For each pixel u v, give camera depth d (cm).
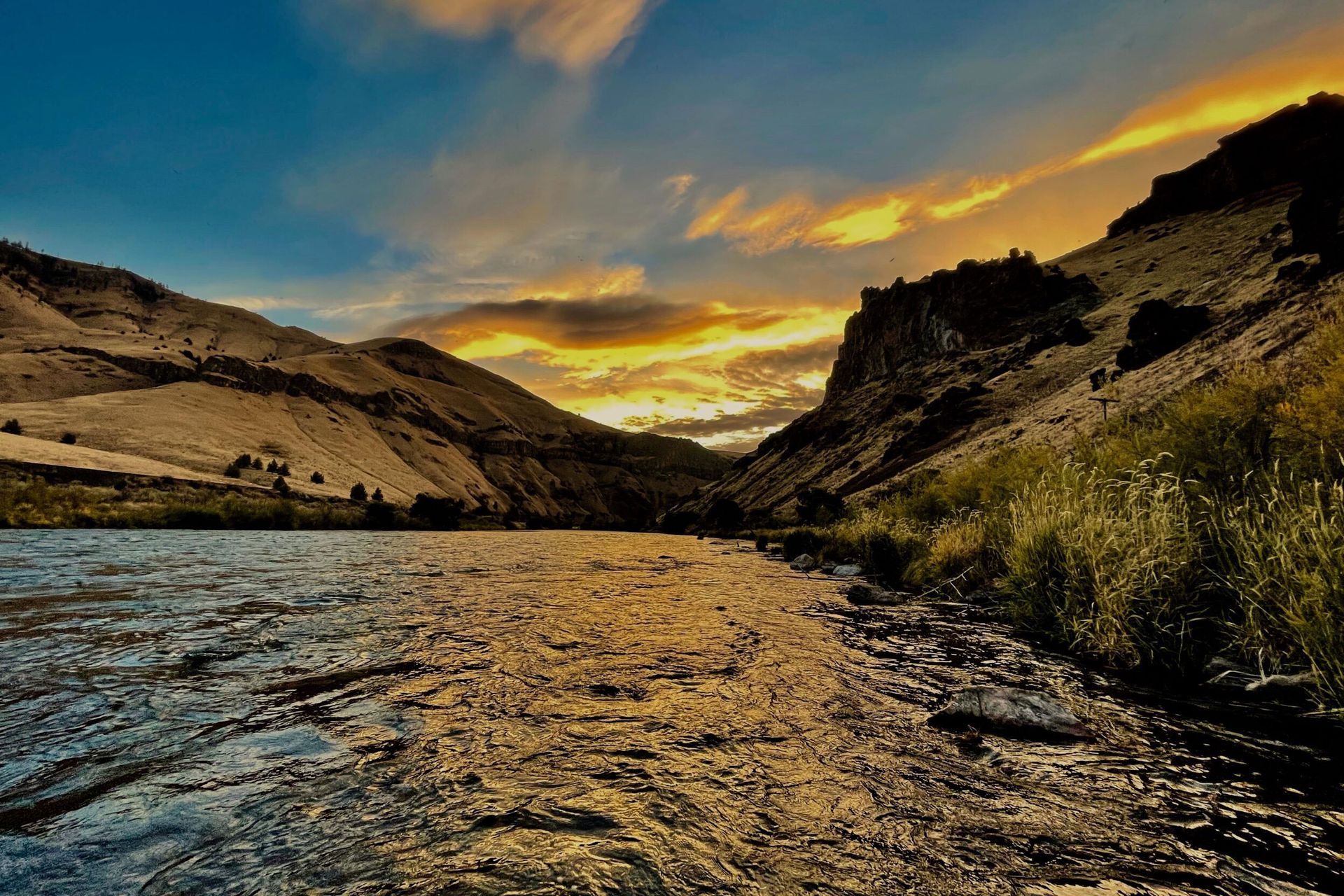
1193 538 645
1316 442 725
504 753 373
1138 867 252
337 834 270
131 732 388
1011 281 12575
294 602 952
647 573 1706
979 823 292
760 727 433
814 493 5969
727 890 234
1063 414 5697
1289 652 539
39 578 1127
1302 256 5778
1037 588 824
